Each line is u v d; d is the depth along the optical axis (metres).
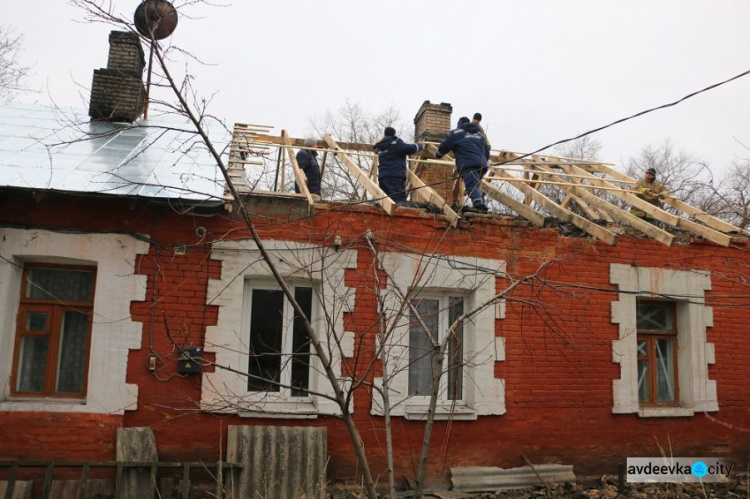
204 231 7.96
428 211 8.96
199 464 7.32
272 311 8.42
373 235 8.45
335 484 7.95
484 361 8.27
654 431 9.38
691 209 9.96
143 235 7.87
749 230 10.07
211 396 7.76
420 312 8.86
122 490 7.18
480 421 8.62
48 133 9.48
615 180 10.66
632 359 9.37
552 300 9.12
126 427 7.55
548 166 11.31
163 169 8.39
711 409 9.67
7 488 6.93
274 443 7.72
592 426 9.09
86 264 7.90
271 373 8.27
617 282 9.46
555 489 8.44
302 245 8.26
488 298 8.82
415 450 8.34
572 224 9.59
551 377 8.98
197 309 7.91
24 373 7.77
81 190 7.18
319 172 11.08
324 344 8.20
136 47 11.30
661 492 8.59
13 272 7.62
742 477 9.39
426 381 8.73
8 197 7.62
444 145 9.87
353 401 8.20
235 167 8.88
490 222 9.03
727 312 10.03
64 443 7.39
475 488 8.29
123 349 7.65
